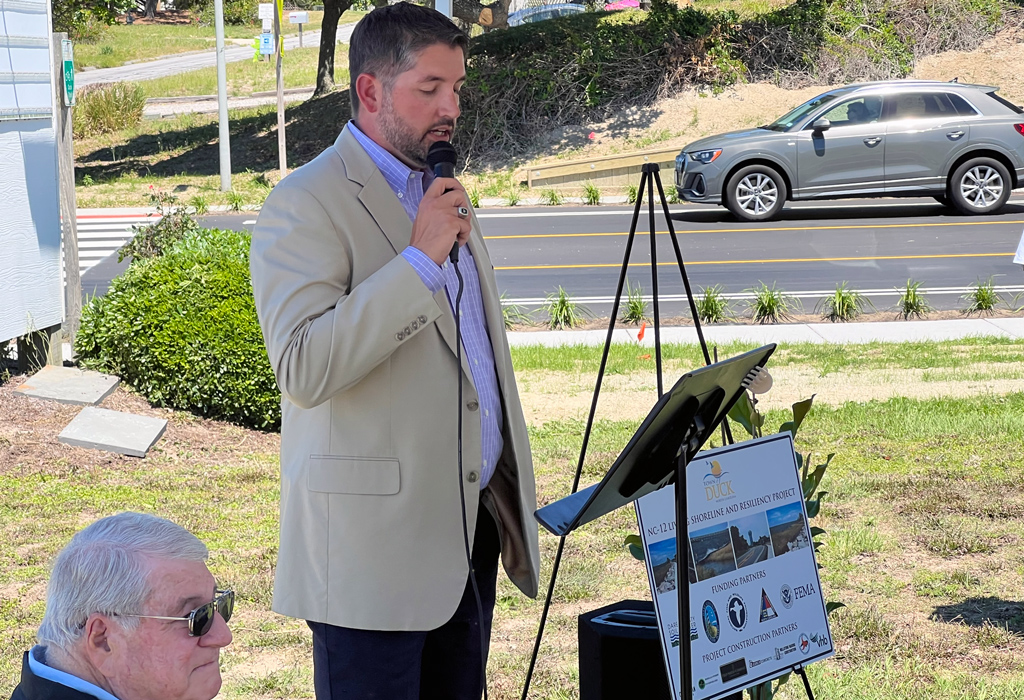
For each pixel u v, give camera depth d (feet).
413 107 8.27
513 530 9.37
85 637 5.96
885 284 43.80
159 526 6.21
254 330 25.07
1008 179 58.18
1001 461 21.50
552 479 21.16
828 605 10.20
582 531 18.76
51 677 5.89
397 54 8.20
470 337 8.90
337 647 8.37
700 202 59.21
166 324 25.31
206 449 23.76
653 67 82.23
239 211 69.87
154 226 32.63
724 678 8.67
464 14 82.84
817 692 12.74
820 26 83.66
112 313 26.00
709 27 84.28
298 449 8.49
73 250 28.81
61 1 93.20
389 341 7.72
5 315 24.49
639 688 10.12
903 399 26.27
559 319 38.96
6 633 14.40
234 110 106.83
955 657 13.62
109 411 24.06
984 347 32.81
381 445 8.20
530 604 15.88
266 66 136.46
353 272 8.24
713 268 48.08
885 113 57.82
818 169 57.77
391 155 8.59
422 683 9.60
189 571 6.13
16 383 25.35
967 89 57.77
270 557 17.34
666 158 73.46
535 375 30.96
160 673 6.04
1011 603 15.15
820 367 30.66
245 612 15.52
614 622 10.45
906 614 14.97
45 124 26.27
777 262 48.85
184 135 94.89
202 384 25.17
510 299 43.55
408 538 8.23
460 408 8.21
